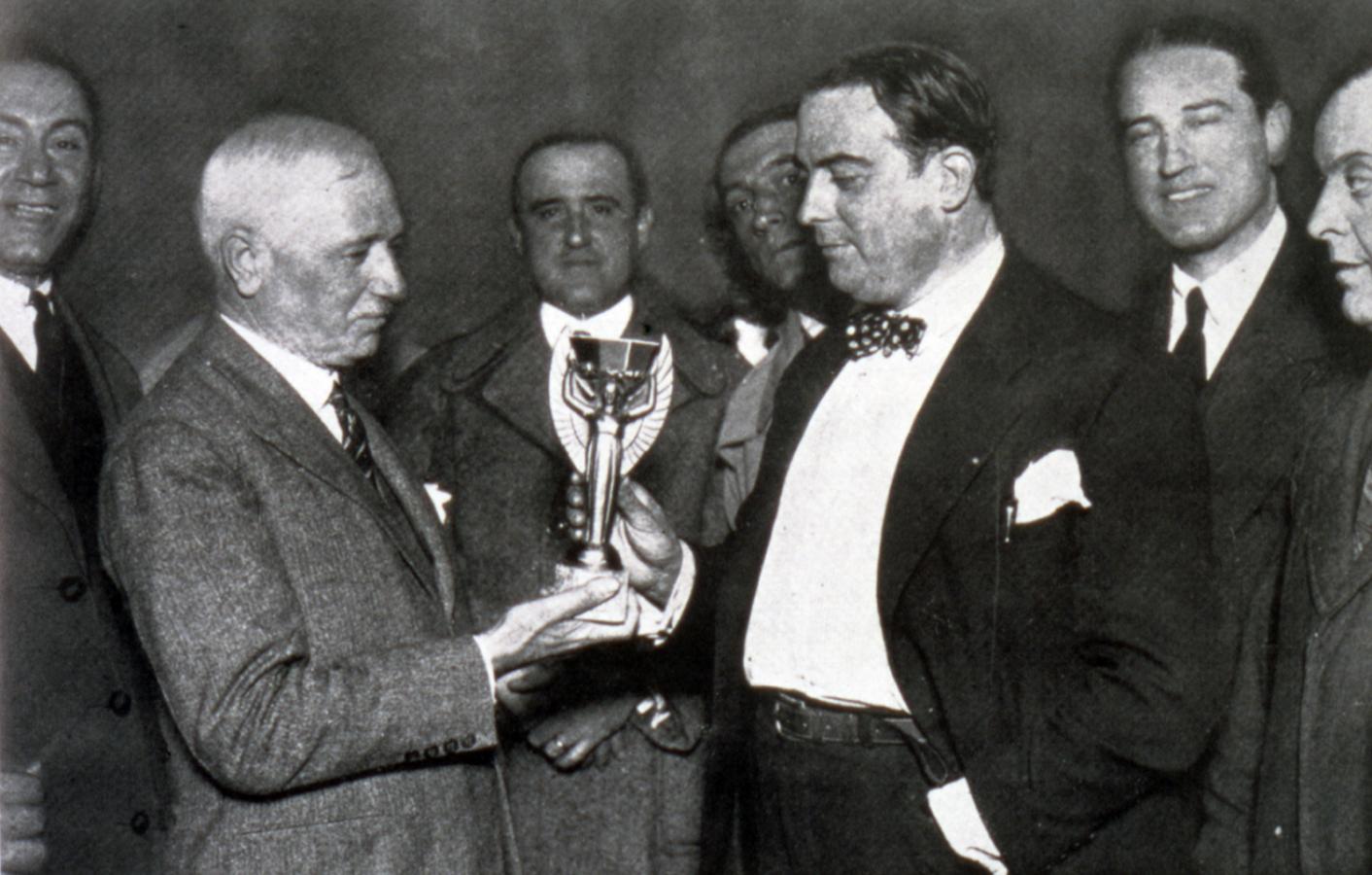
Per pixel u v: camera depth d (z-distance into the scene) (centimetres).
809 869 238
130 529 203
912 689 227
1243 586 262
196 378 213
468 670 209
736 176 319
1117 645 218
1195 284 287
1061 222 311
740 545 257
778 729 242
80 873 243
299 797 207
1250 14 300
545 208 316
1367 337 264
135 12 312
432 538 235
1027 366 229
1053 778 218
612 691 296
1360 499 241
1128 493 220
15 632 242
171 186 312
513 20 331
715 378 314
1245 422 269
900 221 236
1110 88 310
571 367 238
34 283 281
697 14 335
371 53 325
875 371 244
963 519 226
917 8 326
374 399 313
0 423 246
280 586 204
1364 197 265
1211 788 257
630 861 295
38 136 285
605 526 231
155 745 254
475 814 223
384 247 226
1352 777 232
